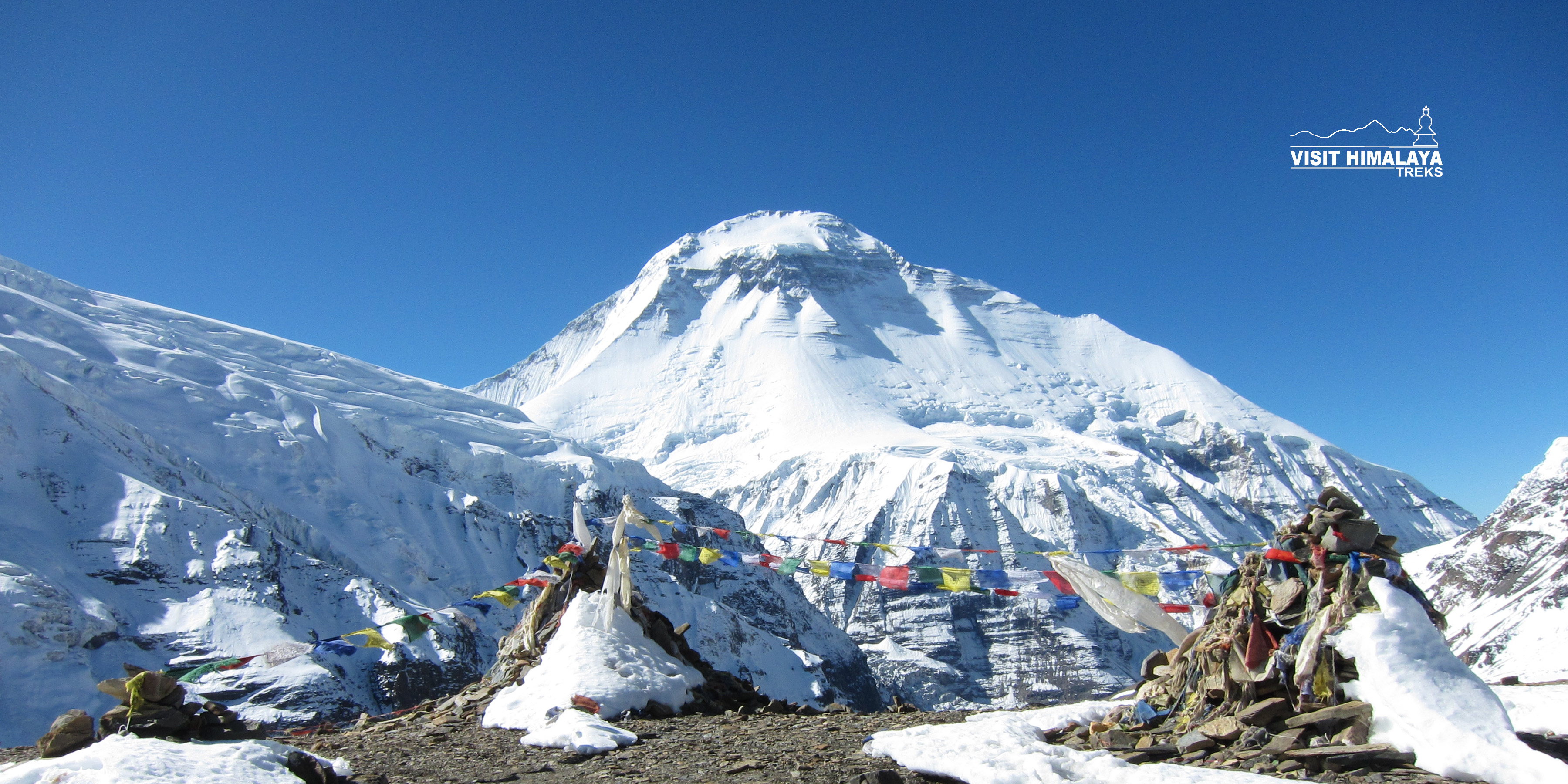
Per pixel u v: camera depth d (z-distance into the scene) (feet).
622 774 44.62
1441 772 37.04
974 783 39.86
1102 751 43.57
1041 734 49.19
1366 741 39.86
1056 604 57.16
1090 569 56.80
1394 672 39.96
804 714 63.21
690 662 71.26
